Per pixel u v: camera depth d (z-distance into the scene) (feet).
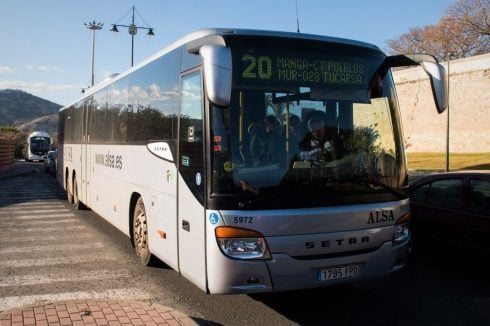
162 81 21.29
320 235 16.15
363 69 18.13
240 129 16.03
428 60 17.69
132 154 25.58
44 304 17.66
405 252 18.22
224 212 15.48
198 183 16.70
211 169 15.87
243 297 20.22
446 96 17.44
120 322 15.88
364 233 16.93
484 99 134.41
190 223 17.35
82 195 41.63
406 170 18.63
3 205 49.32
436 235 25.25
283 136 16.43
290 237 15.75
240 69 16.39
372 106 18.12
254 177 15.78
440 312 18.79
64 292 20.63
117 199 28.71
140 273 23.58
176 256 18.84
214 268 15.61
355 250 16.84
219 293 15.62
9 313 16.66
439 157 128.16
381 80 18.52
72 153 47.52
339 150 17.10
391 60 18.74
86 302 17.95
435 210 25.32
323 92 17.31
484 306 19.47
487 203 23.11
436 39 206.59
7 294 20.34
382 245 17.39
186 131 18.08
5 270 24.09
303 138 16.63
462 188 24.43
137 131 24.76
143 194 23.57
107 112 31.81
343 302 19.83
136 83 25.50
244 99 16.25
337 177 16.79
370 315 18.39
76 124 45.21
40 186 75.66
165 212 20.25
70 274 23.41
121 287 21.38
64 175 54.44
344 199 16.66
